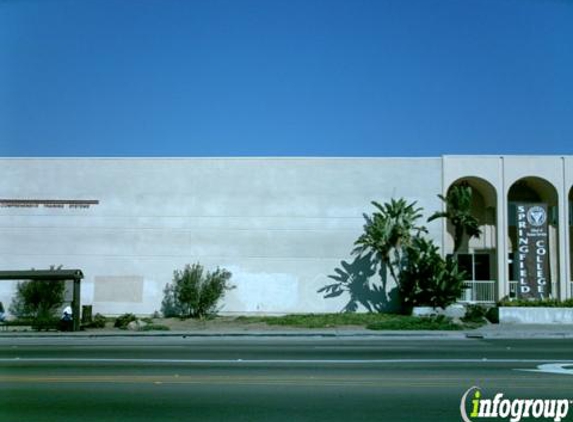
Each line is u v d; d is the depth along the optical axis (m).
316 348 19.03
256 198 31.80
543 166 31.22
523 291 29.75
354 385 11.73
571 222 33.16
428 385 11.71
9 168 32.47
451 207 29.27
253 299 31.28
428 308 29.12
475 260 32.62
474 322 27.44
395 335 23.91
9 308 31.66
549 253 30.05
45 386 11.92
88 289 31.64
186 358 16.27
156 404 10.23
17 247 32.03
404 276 29.83
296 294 31.27
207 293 30.19
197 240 31.67
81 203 32.16
